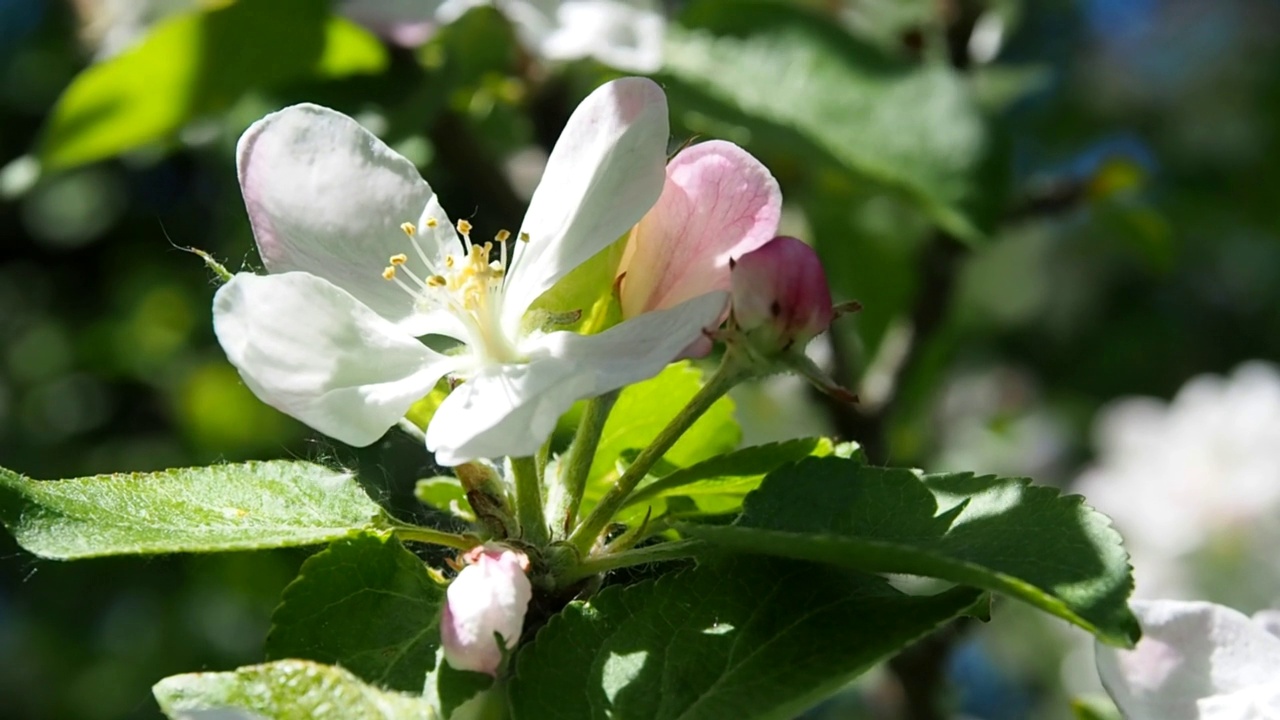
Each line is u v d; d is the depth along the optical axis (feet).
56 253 2.53
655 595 0.85
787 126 1.19
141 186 2.43
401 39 1.19
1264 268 2.39
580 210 0.87
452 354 0.88
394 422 0.85
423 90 1.20
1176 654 0.87
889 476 0.85
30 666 2.13
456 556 0.91
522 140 1.36
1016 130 1.77
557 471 0.92
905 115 1.20
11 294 2.49
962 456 2.10
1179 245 2.20
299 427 2.06
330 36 1.20
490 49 1.21
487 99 1.26
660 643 0.84
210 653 2.02
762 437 1.66
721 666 0.83
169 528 0.84
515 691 0.83
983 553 0.82
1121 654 0.87
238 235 1.44
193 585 2.05
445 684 0.82
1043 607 0.80
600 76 1.25
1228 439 1.58
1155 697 0.87
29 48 2.27
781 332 0.84
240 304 0.84
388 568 0.86
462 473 0.87
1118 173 1.38
